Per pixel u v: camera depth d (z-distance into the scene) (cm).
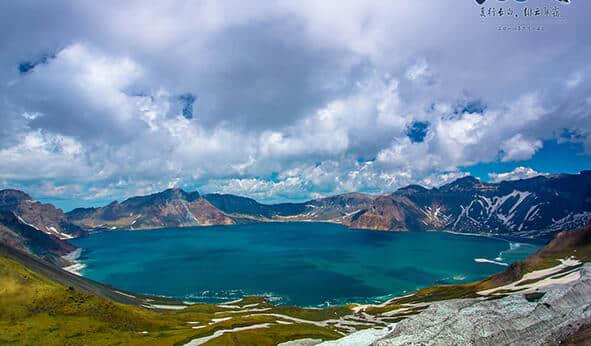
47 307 15850
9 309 15150
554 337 9350
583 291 11806
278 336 15375
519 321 9988
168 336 15038
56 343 13100
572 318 10188
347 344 10138
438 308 10781
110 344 13438
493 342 9106
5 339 12781
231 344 14025
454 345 8844
